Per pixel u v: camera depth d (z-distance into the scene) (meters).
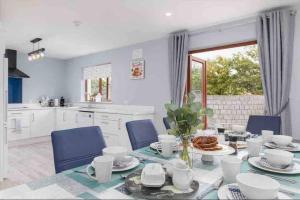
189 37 3.64
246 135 1.95
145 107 4.28
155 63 4.11
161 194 0.82
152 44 4.15
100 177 0.93
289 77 2.69
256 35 2.91
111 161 0.96
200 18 3.01
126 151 1.23
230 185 0.89
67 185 0.91
